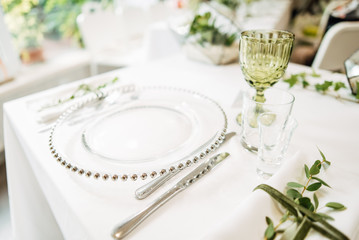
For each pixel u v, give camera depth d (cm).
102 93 67
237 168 45
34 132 57
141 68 93
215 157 47
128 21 231
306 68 90
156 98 67
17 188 68
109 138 52
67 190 41
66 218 43
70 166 42
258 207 34
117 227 34
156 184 41
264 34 62
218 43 90
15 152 69
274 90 56
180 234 34
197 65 96
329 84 71
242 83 80
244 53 56
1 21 171
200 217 37
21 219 67
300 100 69
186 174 44
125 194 40
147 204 38
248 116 57
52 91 76
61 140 51
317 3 274
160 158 45
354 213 33
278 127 49
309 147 51
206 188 42
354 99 69
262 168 45
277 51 55
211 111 59
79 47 269
